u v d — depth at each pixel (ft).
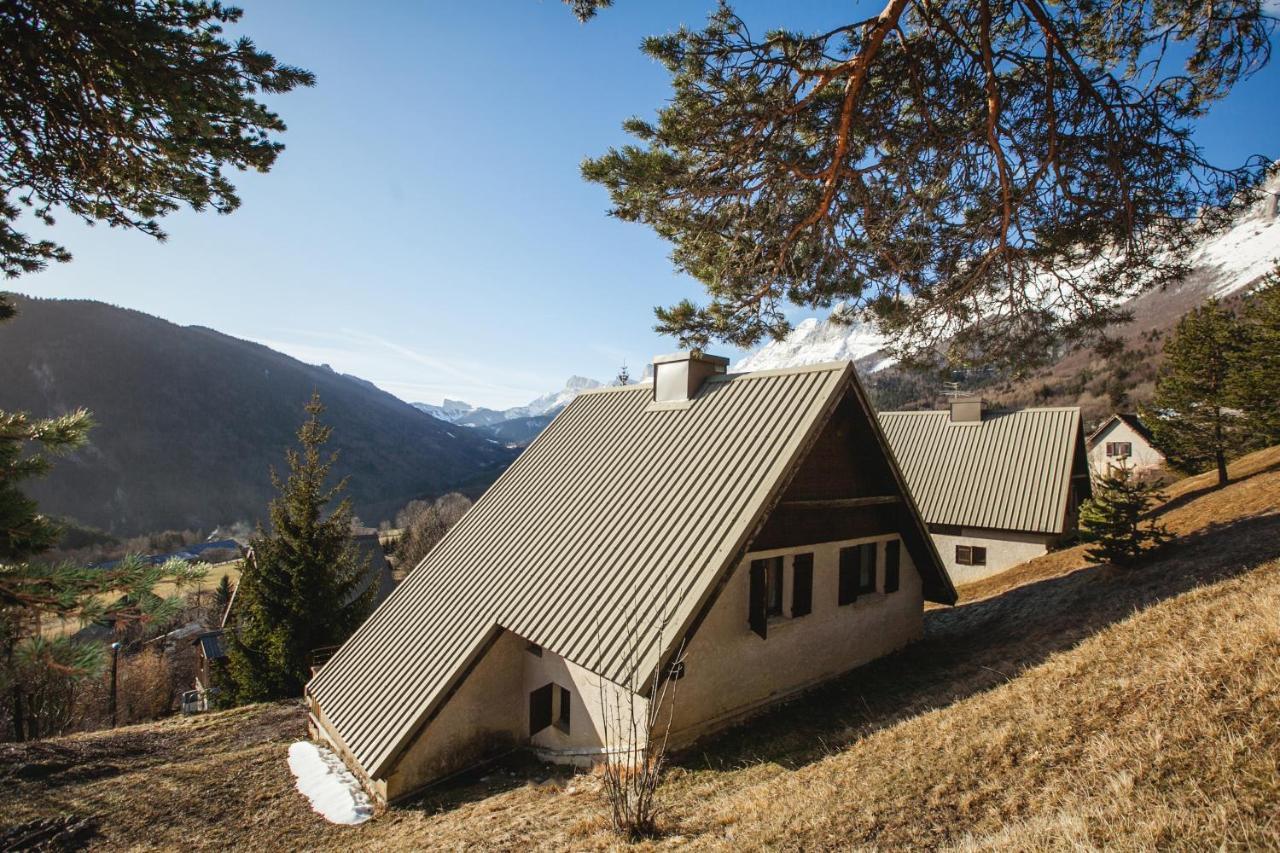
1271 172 26.03
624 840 22.15
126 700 105.70
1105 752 17.83
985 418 93.30
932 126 27.91
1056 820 15.37
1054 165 29.22
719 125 26.48
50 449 15.52
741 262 30.37
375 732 36.52
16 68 15.21
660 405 47.85
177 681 131.54
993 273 32.65
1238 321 86.22
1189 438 88.69
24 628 12.81
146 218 19.93
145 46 14.52
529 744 38.47
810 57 26.35
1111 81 27.50
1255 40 25.07
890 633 45.27
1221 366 85.20
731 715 34.17
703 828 21.88
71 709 84.69
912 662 43.01
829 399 37.40
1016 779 18.69
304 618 68.49
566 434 53.62
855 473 41.75
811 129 28.60
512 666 38.96
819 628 39.47
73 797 38.19
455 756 36.81
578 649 32.04
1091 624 36.60
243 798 37.47
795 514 37.86
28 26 14.33
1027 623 45.88
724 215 29.17
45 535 14.58
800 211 30.22
